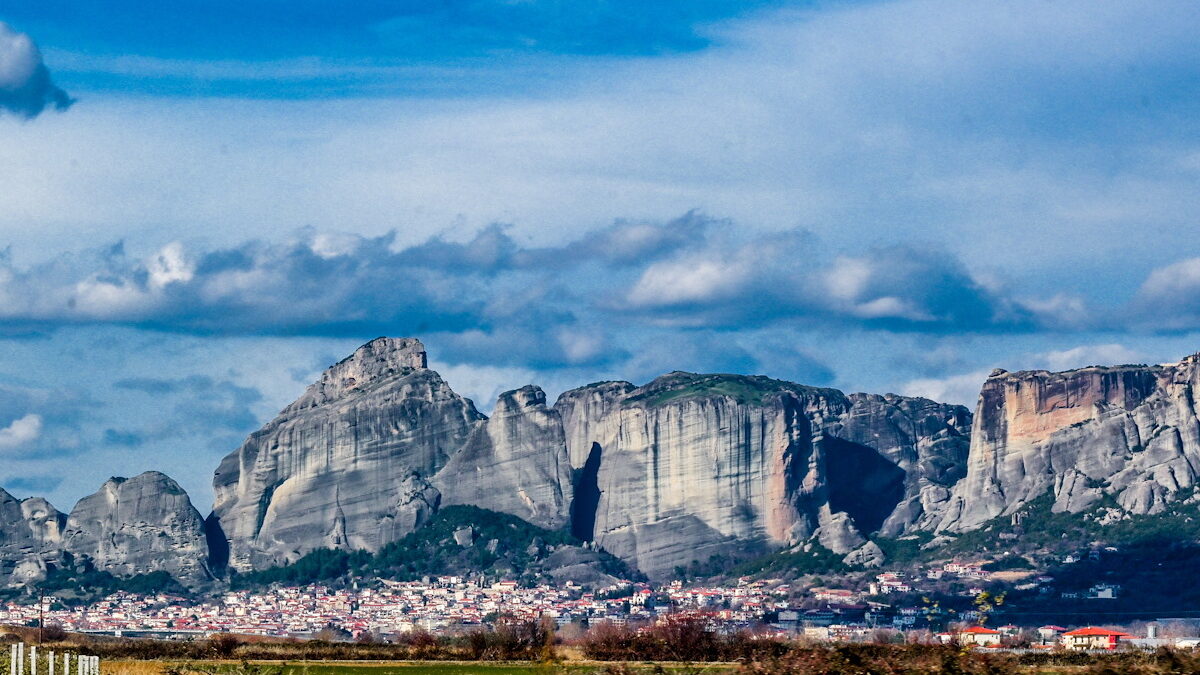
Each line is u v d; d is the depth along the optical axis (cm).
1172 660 9544
